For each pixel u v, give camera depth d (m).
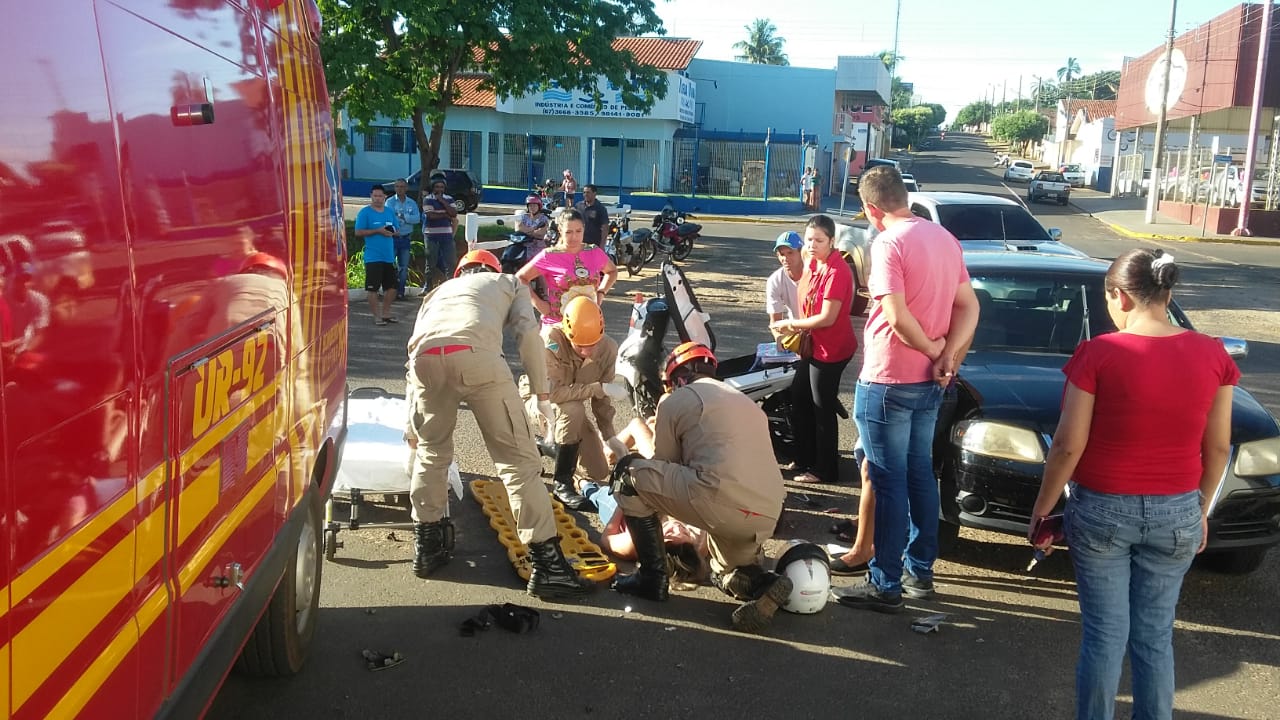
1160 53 46.09
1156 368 3.44
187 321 2.64
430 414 5.12
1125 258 3.57
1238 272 22.97
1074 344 6.55
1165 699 3.59
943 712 4.15
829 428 6.92
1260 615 5.16
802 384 7.00
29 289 1.84
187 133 2.72
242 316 3.16
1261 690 4.39
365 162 42.94
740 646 4.68
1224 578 5.62
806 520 6.36
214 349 2.86
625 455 5.14
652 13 21.84
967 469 5.38
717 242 27.16
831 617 5.01
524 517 5.05
